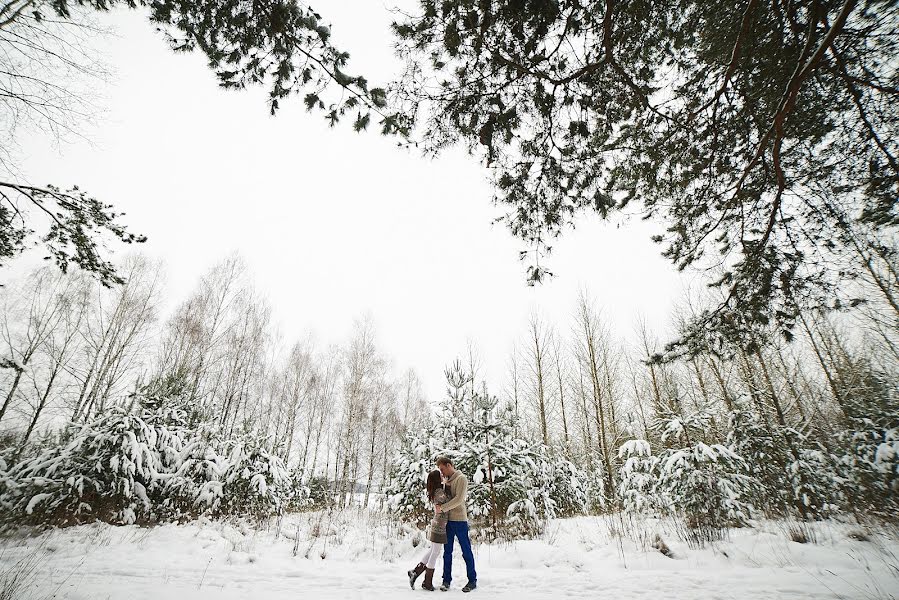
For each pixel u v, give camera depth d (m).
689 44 4.05
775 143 4.07
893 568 4.16
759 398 10.08
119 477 8.21
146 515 8.42
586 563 5.41
